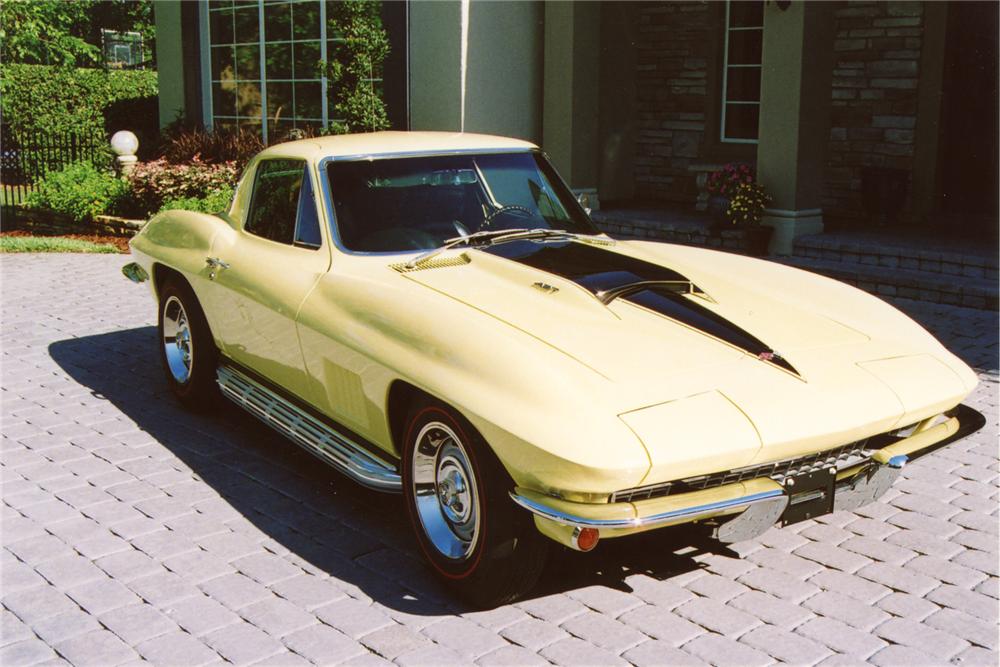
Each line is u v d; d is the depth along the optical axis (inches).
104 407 238.1
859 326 163.6
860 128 452.4
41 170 620.4
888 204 424.5
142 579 151.9
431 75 485.1
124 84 856.3
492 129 486.0
